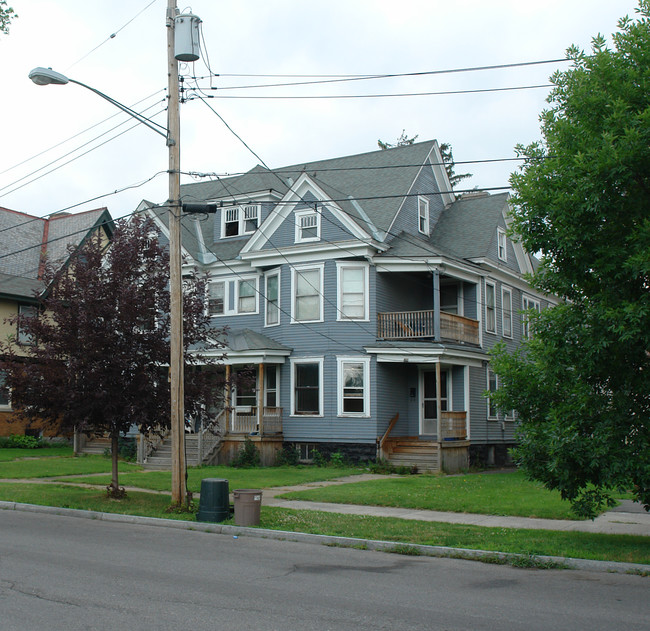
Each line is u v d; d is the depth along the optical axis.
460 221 31.45
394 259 26.55
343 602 7.81
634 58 11.60
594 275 11.67
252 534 13.05
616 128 11.09
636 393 11.65
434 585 8.95
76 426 16.38
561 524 14.23
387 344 26.22
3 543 11.31
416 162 30.59
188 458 26.42
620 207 11.21
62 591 7.95
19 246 37.31
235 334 28.52
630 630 6.91
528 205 11.96
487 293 30.00
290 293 28.12
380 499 17.14
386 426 26.69
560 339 11.79
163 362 16.78
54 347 16.06
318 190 27.70
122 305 15.77
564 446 11.37
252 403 29.00
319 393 27.14
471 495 18.05
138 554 10.64
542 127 12.52
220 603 7.58
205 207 15.35
